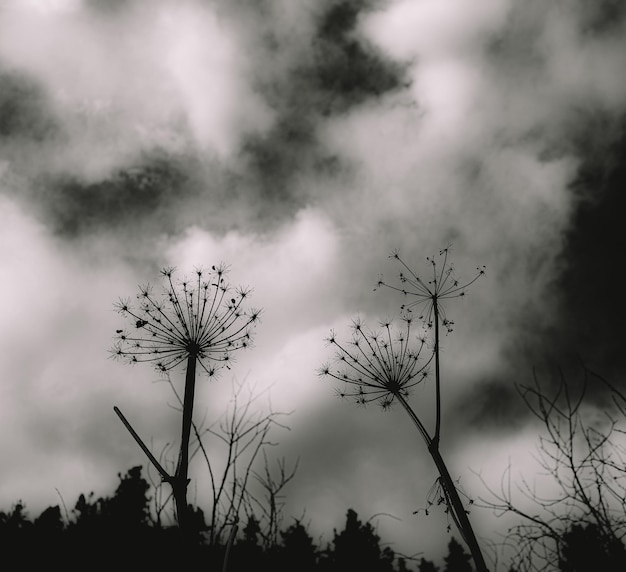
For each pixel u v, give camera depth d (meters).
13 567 6.14
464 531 3.88
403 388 4.86
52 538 6.38
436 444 4.44
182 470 3.77
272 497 5.76
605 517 4.26
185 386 4.29
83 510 6.37
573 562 4.37
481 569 3.65
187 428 4.01
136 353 4.52
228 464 5.11
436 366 4.86
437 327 5.07
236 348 4.64
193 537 3.54
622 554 4.06
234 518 5.02
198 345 4.60
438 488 4.27
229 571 4.05
